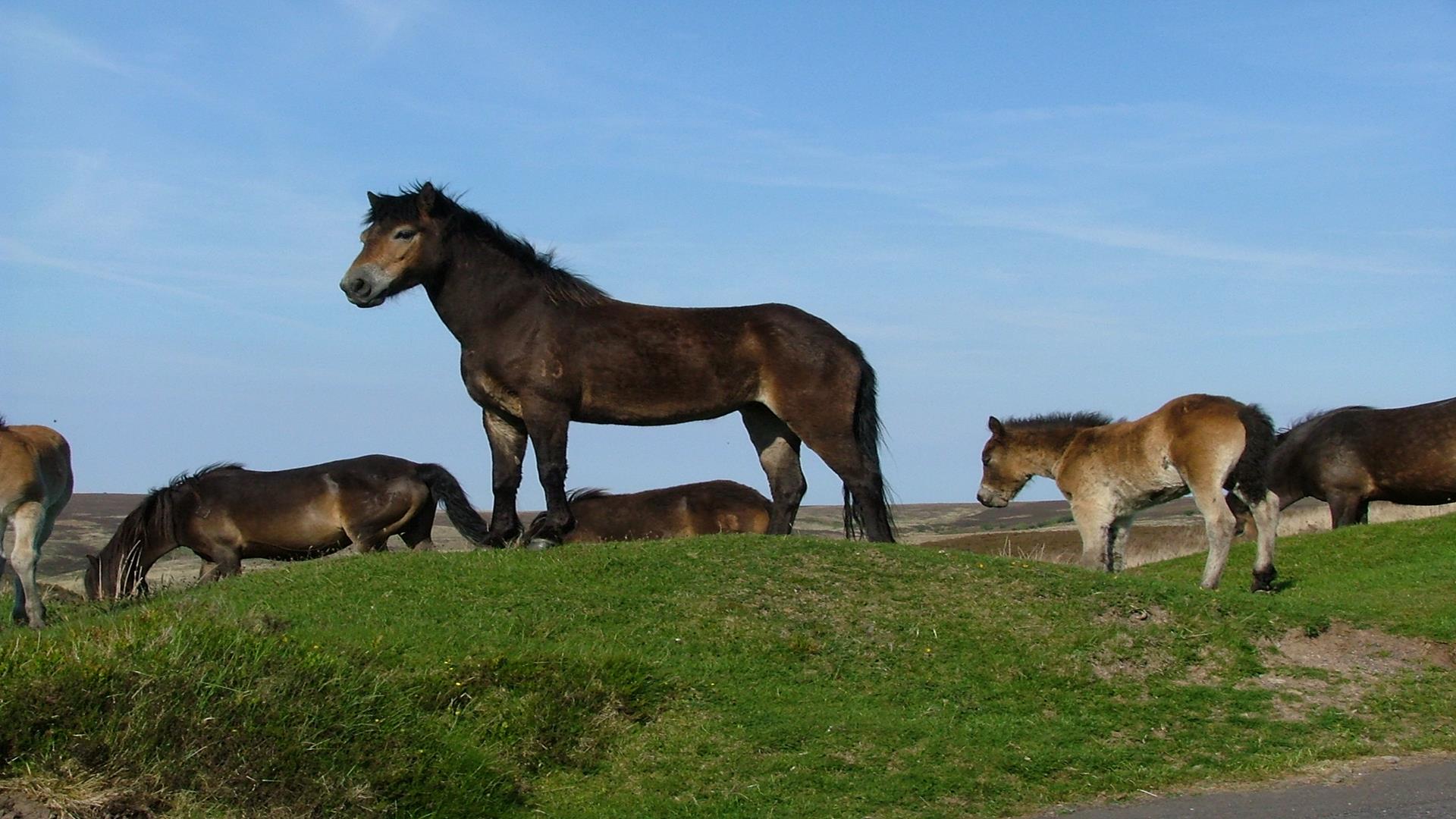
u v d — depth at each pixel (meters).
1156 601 9.95
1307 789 7.15
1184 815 6.68
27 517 11.52
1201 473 11.82
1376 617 10.23
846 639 9.07
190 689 6.57
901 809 6.84
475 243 11.41
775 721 7.75
